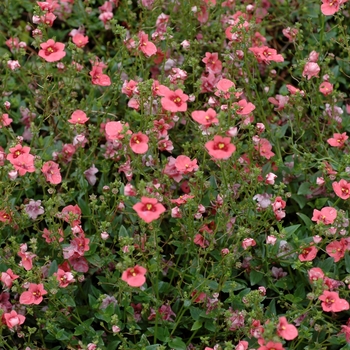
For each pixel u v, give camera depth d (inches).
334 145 29.1
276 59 30.4
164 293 27.5
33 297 25.3
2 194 28.7
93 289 27.4
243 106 27.2
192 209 26.9
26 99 32.0
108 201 28.8
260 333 24.0
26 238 29.6
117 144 29.4
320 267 27.6
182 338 27.6
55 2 33.8
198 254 26.8
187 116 29.9
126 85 29.0
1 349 27.4
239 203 28.1
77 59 31.8
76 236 26.8
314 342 26.2
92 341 25.9
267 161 30.5
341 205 29.5
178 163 26.8
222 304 26.1
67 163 30.9
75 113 29.1
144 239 26.4
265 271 28.1
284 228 27.3
